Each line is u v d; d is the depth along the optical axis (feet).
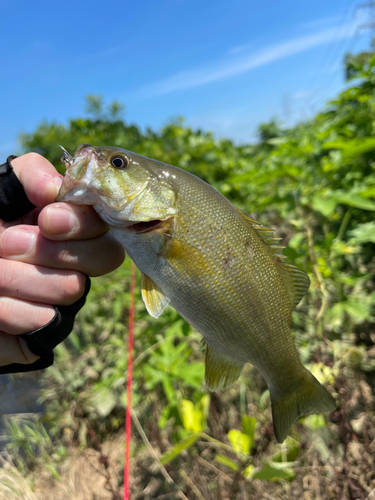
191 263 0.63
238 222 0.66
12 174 0.61
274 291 0.68
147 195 0.64
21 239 0.55
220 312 0.64
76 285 0.58
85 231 0.57
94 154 0.62
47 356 0.65
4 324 0.56
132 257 0.66
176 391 1.24
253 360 0.68
